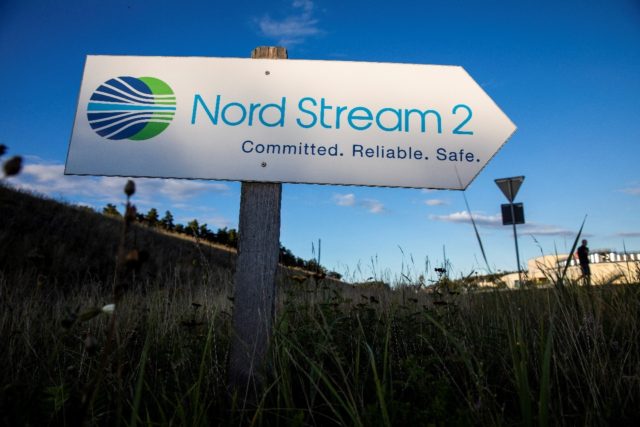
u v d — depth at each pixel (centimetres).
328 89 214
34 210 1248
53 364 201
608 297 256
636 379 168
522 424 139
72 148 203
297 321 253
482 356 202
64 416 141
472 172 206
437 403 151
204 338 234
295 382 191
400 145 209
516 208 757
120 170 201
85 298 336
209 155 204
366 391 177
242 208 206
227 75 214
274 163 204
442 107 214
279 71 215
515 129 211
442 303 251
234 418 168
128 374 180
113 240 1316
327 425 165
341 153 206
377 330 238
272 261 200
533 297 240
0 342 200
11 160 62
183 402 160
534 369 186
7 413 136
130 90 210
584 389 180
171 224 2159
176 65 214
